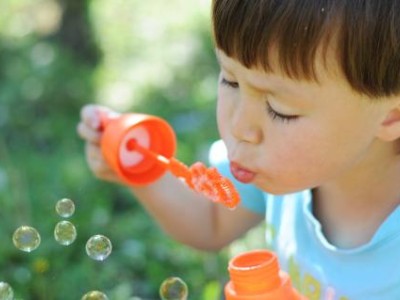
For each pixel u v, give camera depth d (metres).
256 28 1.57
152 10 7.27
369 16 1.57
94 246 1.87
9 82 5.87
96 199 3.93
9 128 5.18
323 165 1.69
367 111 1.66
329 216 2.01
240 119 1.69
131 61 6.29
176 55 6.18
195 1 7.21
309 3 1.55
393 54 1.61
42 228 3.58
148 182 2.11
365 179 1.91
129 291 3.12
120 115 2.12
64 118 5.34
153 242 3.47
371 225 1.94
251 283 1.53
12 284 3.13
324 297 1.98
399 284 1.88
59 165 4.45
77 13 6.72
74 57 6.53
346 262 1.95
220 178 1.78
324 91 1.61
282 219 2.14
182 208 2.34
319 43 1.56
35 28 6.95
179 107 5.20
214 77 5.72
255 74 1.62
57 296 3.14
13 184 3.94
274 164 1.69
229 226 2.35
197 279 3.16
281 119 1.65
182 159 4.15
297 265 2.05
